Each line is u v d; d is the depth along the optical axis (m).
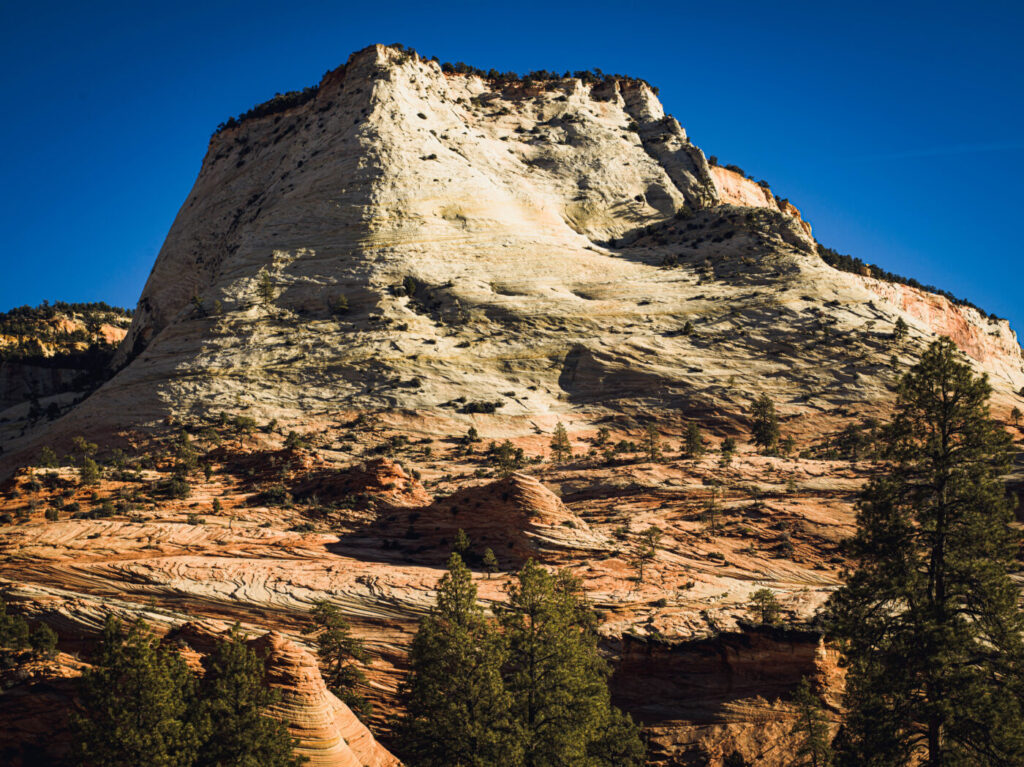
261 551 58.53
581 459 97.75
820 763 39.62
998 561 32.16
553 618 35.59
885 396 115.44
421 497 67.50
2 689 32.97
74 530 59.69
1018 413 106.38
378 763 34.28
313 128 197.12
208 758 29.44
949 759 30.02
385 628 49.78
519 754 31.80
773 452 96.38
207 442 104.31
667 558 61.34
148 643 29.70
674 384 121.94
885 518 33.62
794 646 45.97
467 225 166.25
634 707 46.22
